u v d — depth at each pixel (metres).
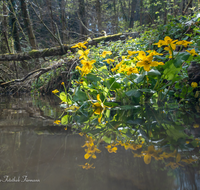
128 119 0.91
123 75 1.51
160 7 8.20
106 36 5.04
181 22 2.79
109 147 0.45
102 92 1.60
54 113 1.26
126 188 0.24
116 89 1.63
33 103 2.17
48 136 0.59
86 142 0.51
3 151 0.42
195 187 0.24
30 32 6.30
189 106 1.38
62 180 0.27
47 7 7.19
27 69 5.55
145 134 0.60
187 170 0.30
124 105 1.51
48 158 0.37
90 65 1.25
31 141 0.52
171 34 2.65
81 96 1.54
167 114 1.05
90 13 8.64
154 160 0.35
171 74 1.39
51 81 4.70
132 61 1.57
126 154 0.40
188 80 1.83
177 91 1.80
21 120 0.97
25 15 6.18
